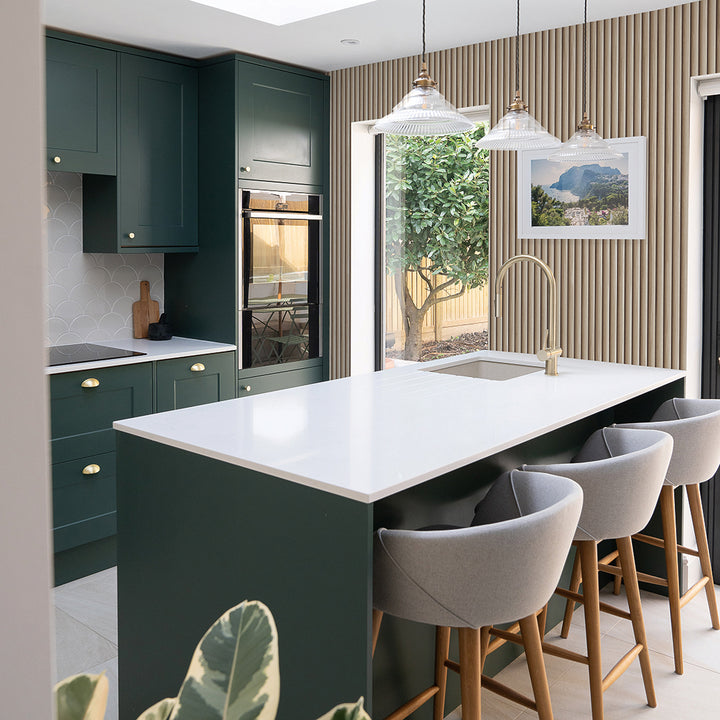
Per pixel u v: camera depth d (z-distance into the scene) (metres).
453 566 1.69
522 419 2.43
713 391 3.60
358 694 1.80
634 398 3.52
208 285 4.41
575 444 3.14
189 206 4.36
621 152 3.57
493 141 2.80
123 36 3.85
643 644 2.53
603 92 3.62
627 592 2.53
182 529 2.19
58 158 3.73
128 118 4.02
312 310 4.68
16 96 0.35
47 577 0.38
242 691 0.70
